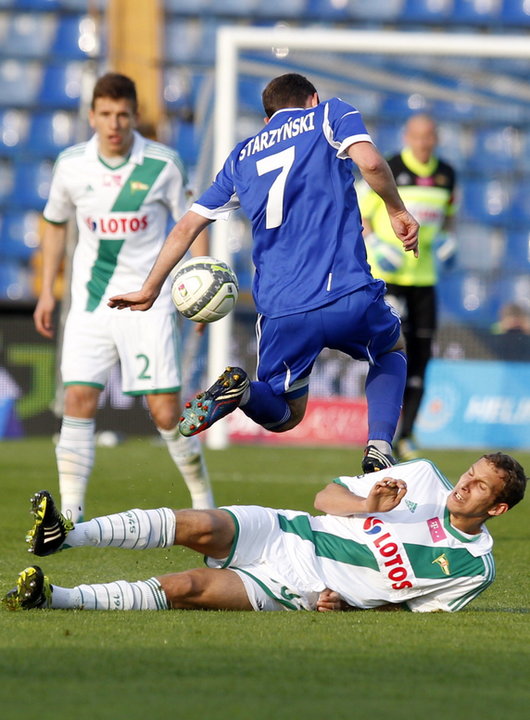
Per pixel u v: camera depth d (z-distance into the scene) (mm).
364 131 16188
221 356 48844
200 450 23859
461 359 54625
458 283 65750
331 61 57000
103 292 23266
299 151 16688
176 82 75875
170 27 78938
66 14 79938
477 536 15531
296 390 17562
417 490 15625
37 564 20266
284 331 16844
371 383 17672
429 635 13555
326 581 15375
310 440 54812
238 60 56406
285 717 9539
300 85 17484
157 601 14938
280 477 36812
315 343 16859
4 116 77312
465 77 60750
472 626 14336
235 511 15391
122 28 66688
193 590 14977
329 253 16594
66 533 14469
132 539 14891
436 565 15305
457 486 15312
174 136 73688
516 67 66500
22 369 53844
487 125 70625
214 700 10070
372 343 17203
